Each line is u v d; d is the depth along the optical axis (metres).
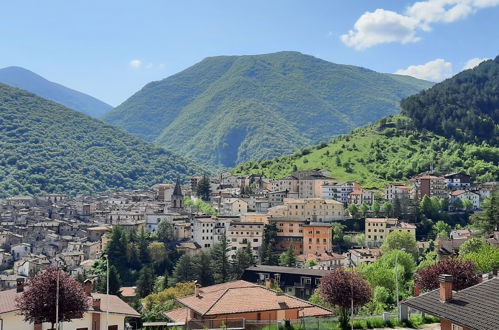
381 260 157.88
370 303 94.31
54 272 65.06
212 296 79.06
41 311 62.31
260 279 165.00
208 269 198.00
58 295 62.38
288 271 163.62
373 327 71.62
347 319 71.94
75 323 74.56
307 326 69.00
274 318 73.88
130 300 154.88
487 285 53.66
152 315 96.44
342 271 75.25
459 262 78.12
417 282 81.38
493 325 45.00
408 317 73.88
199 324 69.75
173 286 190.00
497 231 175.00
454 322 48.75
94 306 75.75
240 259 198.62
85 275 179.38
